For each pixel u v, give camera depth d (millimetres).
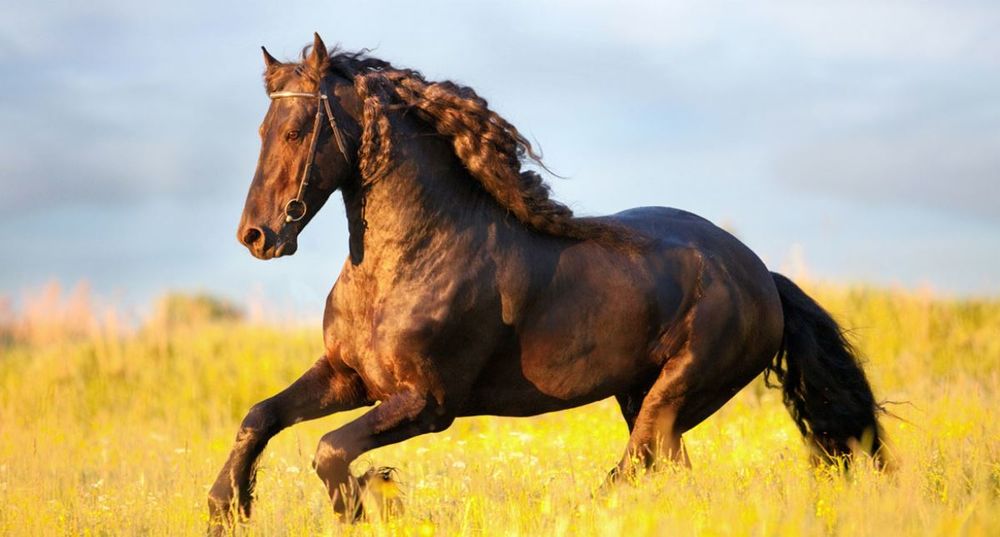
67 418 21594
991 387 19625
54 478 13492
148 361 26359
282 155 10188
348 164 10352
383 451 15812
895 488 10344
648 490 10000
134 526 10664
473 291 10383
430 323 10195
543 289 10789
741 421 17266
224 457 15766
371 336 10320
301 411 10594
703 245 11867
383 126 10281
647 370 11562
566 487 10914
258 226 10055
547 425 18891
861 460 11547
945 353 23953
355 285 10492
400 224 10273
